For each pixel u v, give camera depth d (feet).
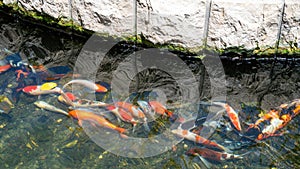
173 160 13.44
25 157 13.38
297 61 16.83
